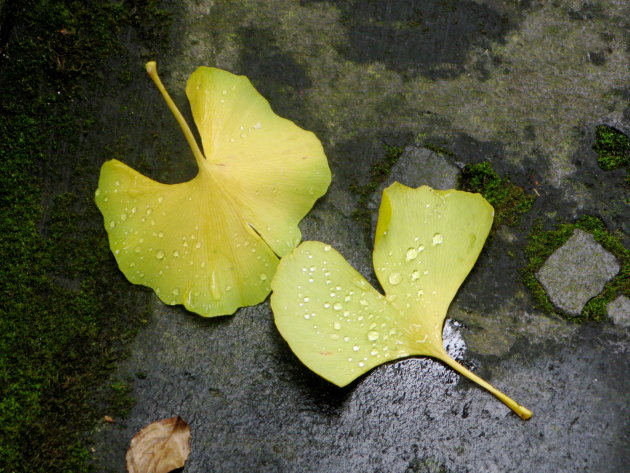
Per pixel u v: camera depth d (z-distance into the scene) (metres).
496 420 0.50
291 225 0.51
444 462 0.50
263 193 0.51
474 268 0.52
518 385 0.51
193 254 0.51
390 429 0.50
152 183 0.51
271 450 0.50
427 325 0.50
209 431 0.50
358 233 0.52
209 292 0.51
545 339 0.51
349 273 0.50
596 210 0.52
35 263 0.52
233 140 0.51
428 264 0.51
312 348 0.50
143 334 0.51
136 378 0.51
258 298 0.51
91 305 0.51
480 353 0.51
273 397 0.51
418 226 0.51
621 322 0.51
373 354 0.50
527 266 0.52
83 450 0.50
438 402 0.50
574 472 0.50
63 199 0.52
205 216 0.51
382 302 0.50
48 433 0.50
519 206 0.52
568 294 0.52
